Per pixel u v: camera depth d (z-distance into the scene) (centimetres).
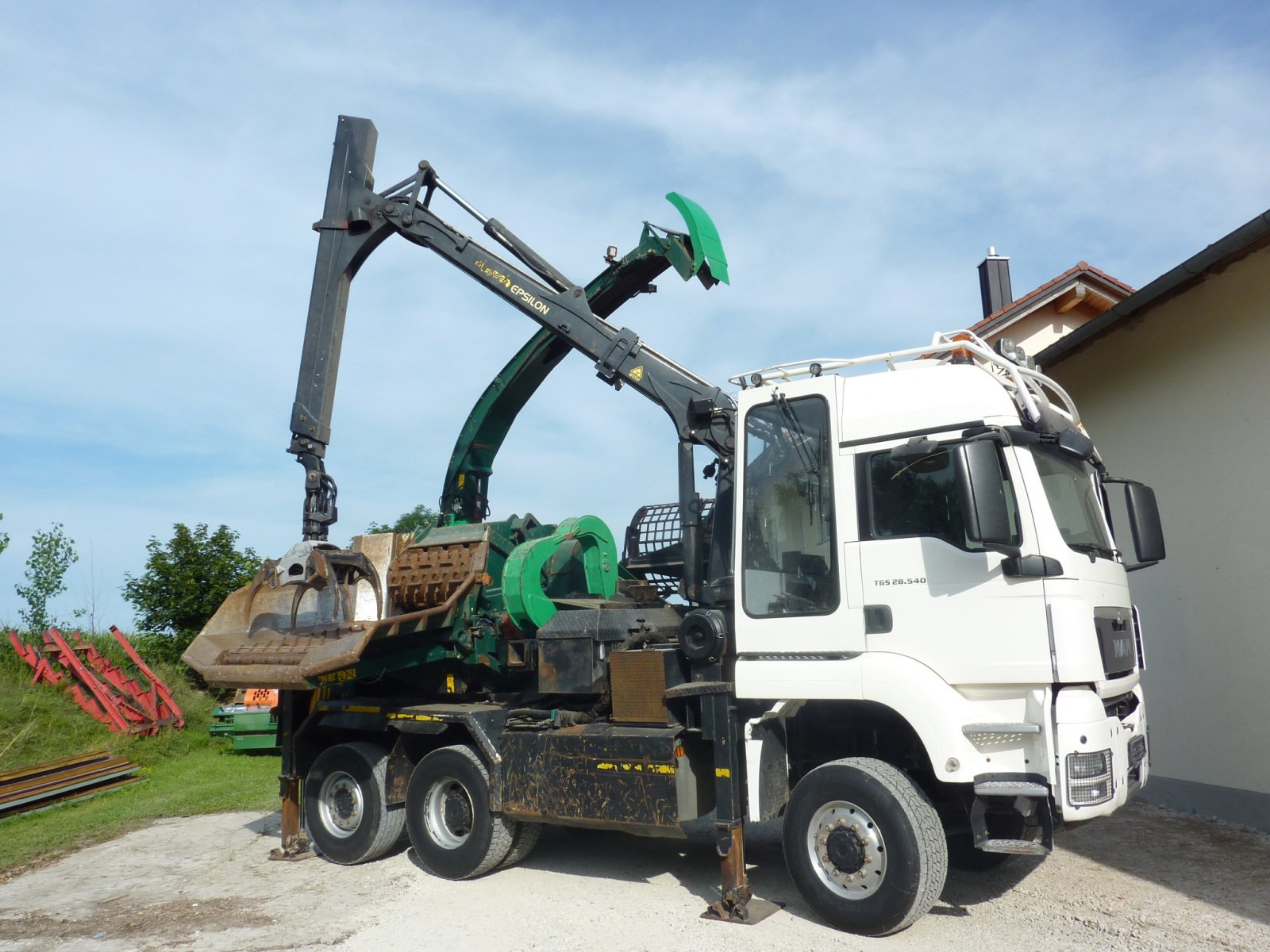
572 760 604
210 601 1991
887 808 488
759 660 541
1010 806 492
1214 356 766
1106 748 466
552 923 548
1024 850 462
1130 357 870
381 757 731
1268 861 618
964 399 512
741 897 533
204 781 1203
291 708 789
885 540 515
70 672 1479
